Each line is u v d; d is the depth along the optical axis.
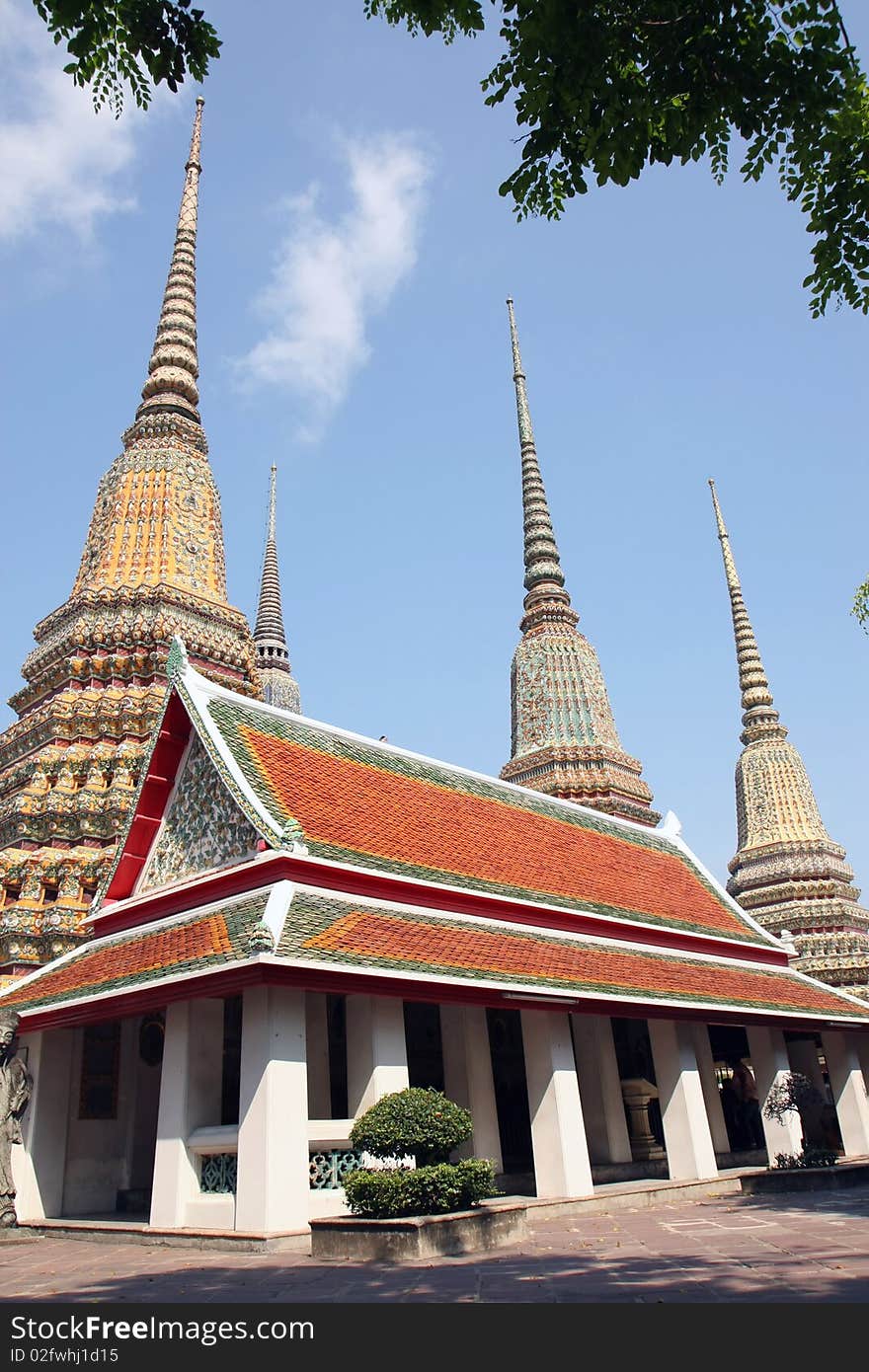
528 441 50.75
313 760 18.81
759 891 42.97
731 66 7.53
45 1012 15.34
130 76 7.64
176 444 32.78
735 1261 8.84
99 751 25.17
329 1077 15.26
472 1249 10.37
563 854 23.00
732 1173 18.20
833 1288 7.30
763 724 48.50
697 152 8.02
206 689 18.23
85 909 22.33
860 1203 13.77
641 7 7.27
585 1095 19.03
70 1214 15.98
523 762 40.84
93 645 27.16
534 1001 14.76
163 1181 12.96
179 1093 13.20
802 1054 26.31
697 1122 17.88
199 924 14.69
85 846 23.59
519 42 7.43
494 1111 16.50
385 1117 11.10
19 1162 15.79
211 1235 11.58
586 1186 14.90
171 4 7.35
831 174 8.40
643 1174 18.70
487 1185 11.19
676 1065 18.16
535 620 45.28
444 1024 17.06
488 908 17.53
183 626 28.22
